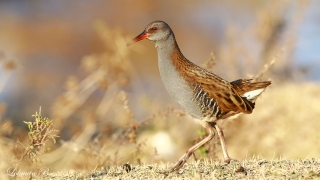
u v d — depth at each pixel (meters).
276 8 16.94
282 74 16.33
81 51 23.81
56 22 27.59
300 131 13.11
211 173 7.58
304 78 17.03
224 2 30.25
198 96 8.79
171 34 9.05
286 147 12.84
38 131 7.84
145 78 20.50
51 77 20.89
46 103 18.16
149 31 9.12
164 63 9.06
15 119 16.50
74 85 13.92
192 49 24.03
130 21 28.09
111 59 14.50
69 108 13.70
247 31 17.14
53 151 11.83
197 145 8.68
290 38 16.59
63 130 14.59
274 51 16.56
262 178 7.26
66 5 30.33
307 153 12.48
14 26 26.78
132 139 10.85
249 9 27.92
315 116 13.46
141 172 8.11
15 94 18.89
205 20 27.80
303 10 16.92
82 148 10.96
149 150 13.54
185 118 13.98
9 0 30.25
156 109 14.67
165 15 28.97
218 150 10.74
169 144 13.52
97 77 14.12
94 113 13.44
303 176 7.29
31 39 25.14
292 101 14.05
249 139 12.98
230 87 8.91
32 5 30.09
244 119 13.24
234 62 15.74
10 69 13.12
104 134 12.53
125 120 11.75
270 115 13.47
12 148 9.10
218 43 24.59
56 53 23.56
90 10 29.73
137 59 22.78
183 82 8.86
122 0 31.25
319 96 14.38
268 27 16.67
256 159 8.57
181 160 8.35
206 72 8.91
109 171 8.31
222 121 11.05
